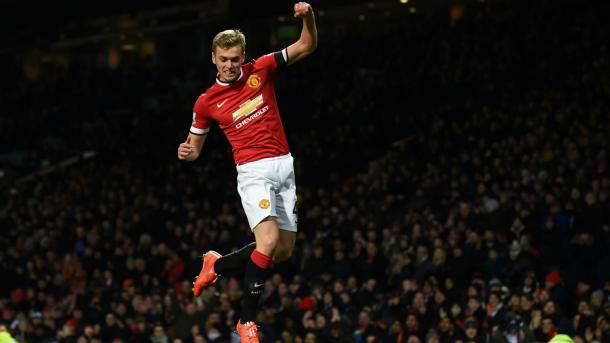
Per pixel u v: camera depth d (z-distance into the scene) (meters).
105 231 25.06
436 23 32.34
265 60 6.73
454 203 20.42
